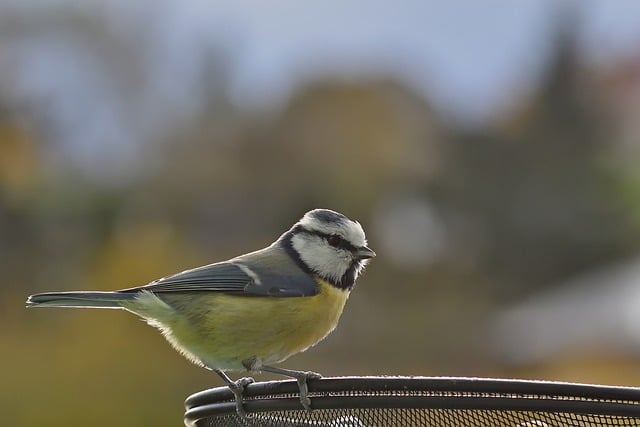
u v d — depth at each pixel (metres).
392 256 25.30
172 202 24.88
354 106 28.38
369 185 26.53
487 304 24.80
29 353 15.42
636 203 30.08
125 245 19.83
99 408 14.90
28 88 24.28
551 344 19.59
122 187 24.72
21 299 19.44
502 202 29.42
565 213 29.67
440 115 30.91
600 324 19.45
